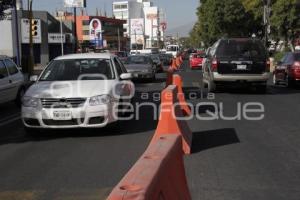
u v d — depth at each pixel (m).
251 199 6.53
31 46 37.94
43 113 10.90
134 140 10.66
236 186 7.13
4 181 7.55
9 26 65.12
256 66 20.47
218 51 20.81
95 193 6.84
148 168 3.54
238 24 81.06
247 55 20.53
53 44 75.38
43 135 11.42
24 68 36.25
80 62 12.55
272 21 48.59
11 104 18.73
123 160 8.79
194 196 6.66
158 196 3.44
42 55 71.62
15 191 7.01
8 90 16.69
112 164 8.50
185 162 8.60
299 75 23.27
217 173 7.86
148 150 4.08
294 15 46.88
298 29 47.97
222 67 20.53
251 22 79.88
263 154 9.21
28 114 11.05
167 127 8.95
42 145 10.30
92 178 7.61
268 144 10.13
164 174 3.75
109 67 12.43
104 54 13.06
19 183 7.42
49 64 12.65
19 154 9.48
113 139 10.79
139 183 3.23
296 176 7.66
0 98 16.14
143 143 10.31
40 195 6.80
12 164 8.66
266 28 48.28
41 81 12.06
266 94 20.55
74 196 6.73
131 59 31.36
